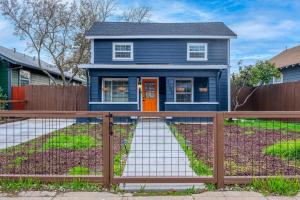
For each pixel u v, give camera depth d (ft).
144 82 60.18
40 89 64.34
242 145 28.76
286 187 15.28
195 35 59.26
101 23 65.21
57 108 64.18
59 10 82.84
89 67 52.54
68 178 16.31
